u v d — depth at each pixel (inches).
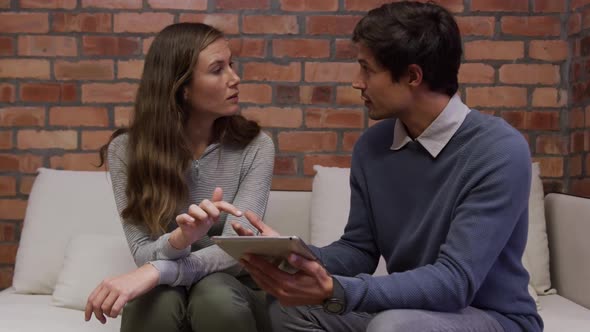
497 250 55.6
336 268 65.6
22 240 91.4
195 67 71.6
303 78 103.0
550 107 103.7
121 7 102.4
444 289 54.0
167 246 63.9
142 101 72.8
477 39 103.1
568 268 88.7
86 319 61.1
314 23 102.7
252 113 103.3
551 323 74.6
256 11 102.6
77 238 87.4
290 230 93.9
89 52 102.7
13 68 102.8
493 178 56.4
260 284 56.2
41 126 103.3
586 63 97.7
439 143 60.7
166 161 70.8
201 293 61.9
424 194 61.9
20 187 103.7
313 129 103.4
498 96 103.4
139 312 62.0
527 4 103.0
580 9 99.3
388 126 67.3
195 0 102.5
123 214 71.2
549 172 104.3
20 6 102.4
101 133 103.4
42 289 88.8
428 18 59.3
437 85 60.0
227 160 74.9
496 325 56.4
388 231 65.0
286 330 63.5
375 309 54.6
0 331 70.2
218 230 72.7
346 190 91.7
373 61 60.2
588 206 85.1
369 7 102.7
